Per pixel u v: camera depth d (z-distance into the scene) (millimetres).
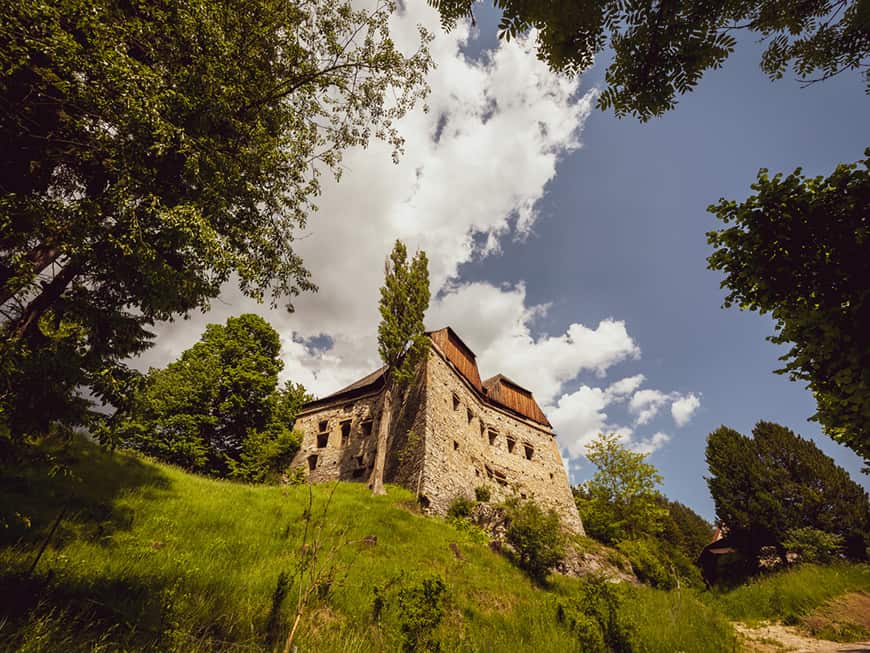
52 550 5527
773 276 4871
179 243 5480
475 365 27516
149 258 5070
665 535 28375
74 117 5043
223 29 6086
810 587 14227
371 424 21469
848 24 3771
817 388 5125
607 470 25938
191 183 5945
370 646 5715
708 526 43781
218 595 5750
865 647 9398
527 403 28844
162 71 5410
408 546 10828
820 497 20484
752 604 14039
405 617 6129
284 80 7602
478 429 23031
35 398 4012
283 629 5453
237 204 7090
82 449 10148
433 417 18719
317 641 5457
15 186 5527
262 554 7938
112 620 4348
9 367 3793
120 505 8211
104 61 4340
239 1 6504
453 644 6359
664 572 17250
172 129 4926
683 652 8336
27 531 5789
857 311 4246
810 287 4723
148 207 5051
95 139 5051
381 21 8086
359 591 7383
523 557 12945
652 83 3922
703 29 3617
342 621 6262
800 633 11242
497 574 11203
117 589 5070
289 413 23641
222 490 12336
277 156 6965
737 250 5113
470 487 19406
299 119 7844
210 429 20250
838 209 4391
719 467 23703
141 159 4996
